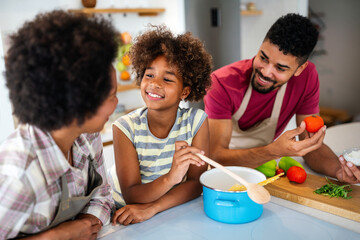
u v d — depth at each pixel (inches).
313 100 57.3
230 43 125.0
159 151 45.1
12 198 26.7
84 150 35.4
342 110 149.1
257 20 145.5
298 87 54.8
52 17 26.2
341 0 137.0
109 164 68.2
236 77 53.9
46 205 29.7
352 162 42.6
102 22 28.5
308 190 42.8
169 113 43.7
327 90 150.8
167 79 41.1
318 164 50.1
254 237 33.0
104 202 38.5
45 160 28.8
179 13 112.7
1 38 84.0
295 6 131.3
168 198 40.2
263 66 48.1
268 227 34.8
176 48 41.6
